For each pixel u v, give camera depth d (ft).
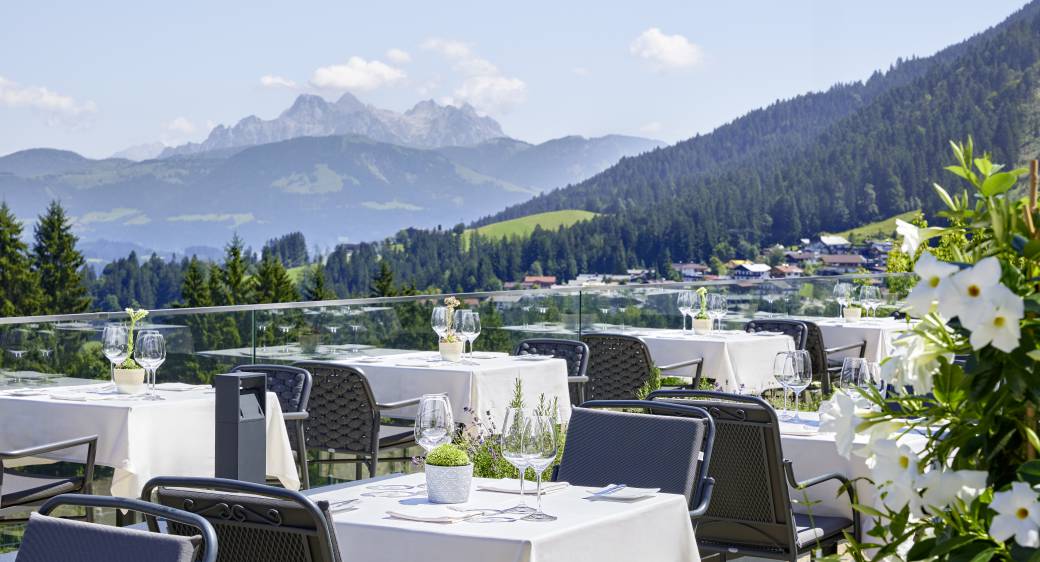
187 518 6.72
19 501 14.11
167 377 21.76
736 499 12.03
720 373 25.20
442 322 21.44
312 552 7.34
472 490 9.87
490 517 8.75
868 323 30.17
